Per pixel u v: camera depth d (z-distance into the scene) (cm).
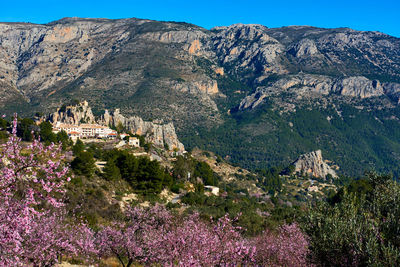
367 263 1297
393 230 1423
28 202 1167
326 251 1510
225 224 1902
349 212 1644
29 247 1495
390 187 1800
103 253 2052
